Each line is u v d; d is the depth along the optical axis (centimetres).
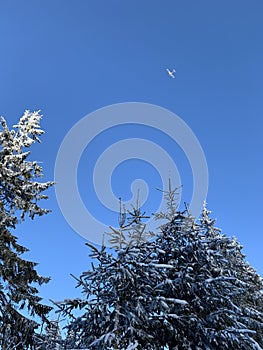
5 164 1471
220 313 1049
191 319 1013
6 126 1520
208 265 1224
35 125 1565
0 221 1366
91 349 884
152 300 980
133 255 964
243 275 1600
